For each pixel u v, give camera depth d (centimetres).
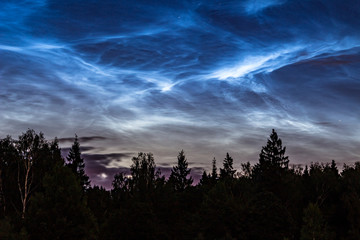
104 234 3731
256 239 3456
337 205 5409
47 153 5544
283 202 6281
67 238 3250
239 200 4119
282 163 8738
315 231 3603
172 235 4144
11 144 5459
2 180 5306
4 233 3055
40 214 3300
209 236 3494
